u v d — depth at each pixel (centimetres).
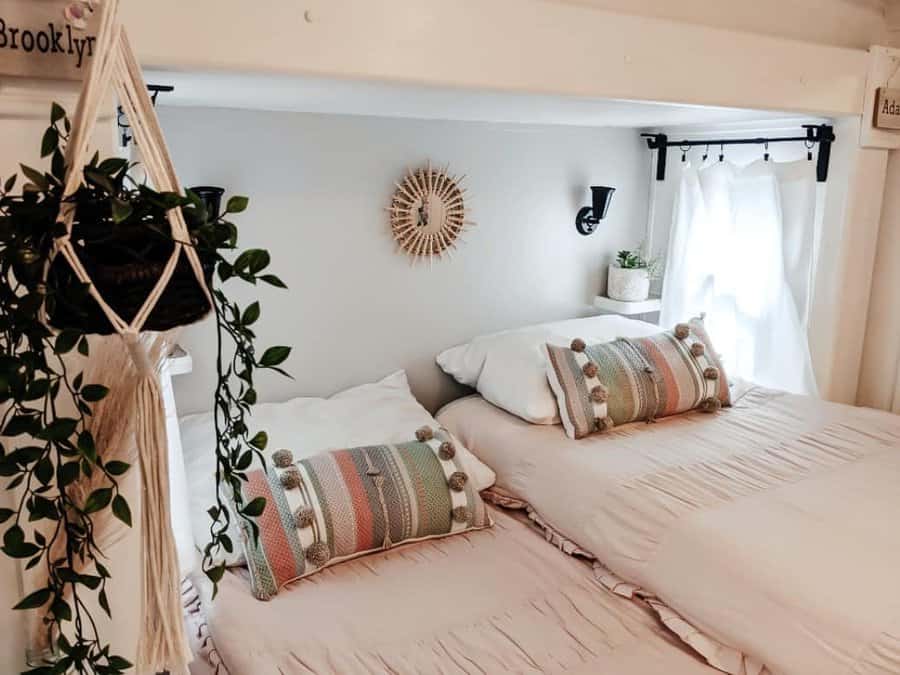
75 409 105
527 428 235
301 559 179
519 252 292
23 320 76
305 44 135
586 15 174
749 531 171
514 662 155
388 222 254
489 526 211
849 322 277
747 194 283
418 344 272
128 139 142
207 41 124
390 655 154
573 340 243
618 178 317
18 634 103
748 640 157
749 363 294
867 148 260
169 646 92
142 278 79
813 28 247
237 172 222
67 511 97
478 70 159
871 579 153
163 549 90
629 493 191
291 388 247
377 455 203
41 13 96
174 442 165
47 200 77
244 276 88
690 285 306
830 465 209
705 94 204
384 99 187
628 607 179
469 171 270
